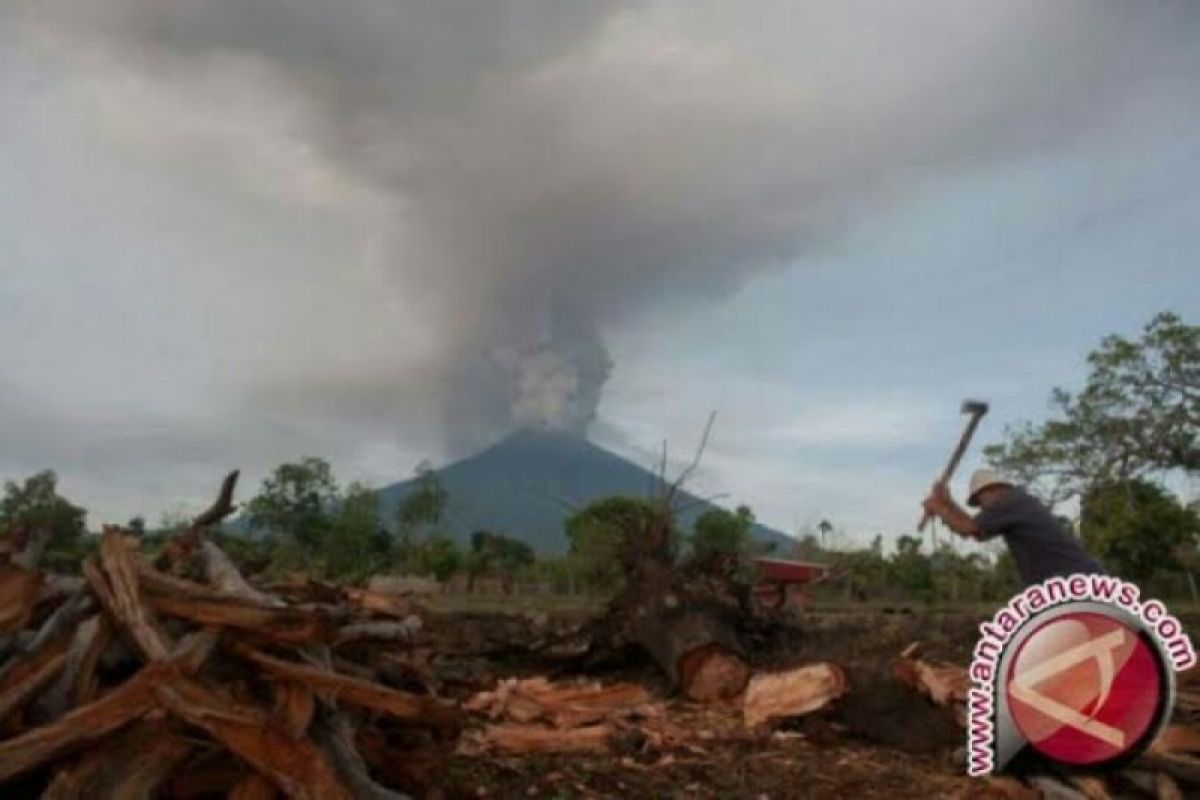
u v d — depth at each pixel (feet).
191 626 13.19
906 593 116.67
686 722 23.94
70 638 12.88
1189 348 95.40
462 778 17.47
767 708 23.21
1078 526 99.86
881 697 22.98
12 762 10.91
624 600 32.07
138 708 11.56
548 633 35.94
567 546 114.73
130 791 11.27
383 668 17.22
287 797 12.01
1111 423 98.32
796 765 20.11
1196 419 95.50
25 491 97.86
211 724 11.51
